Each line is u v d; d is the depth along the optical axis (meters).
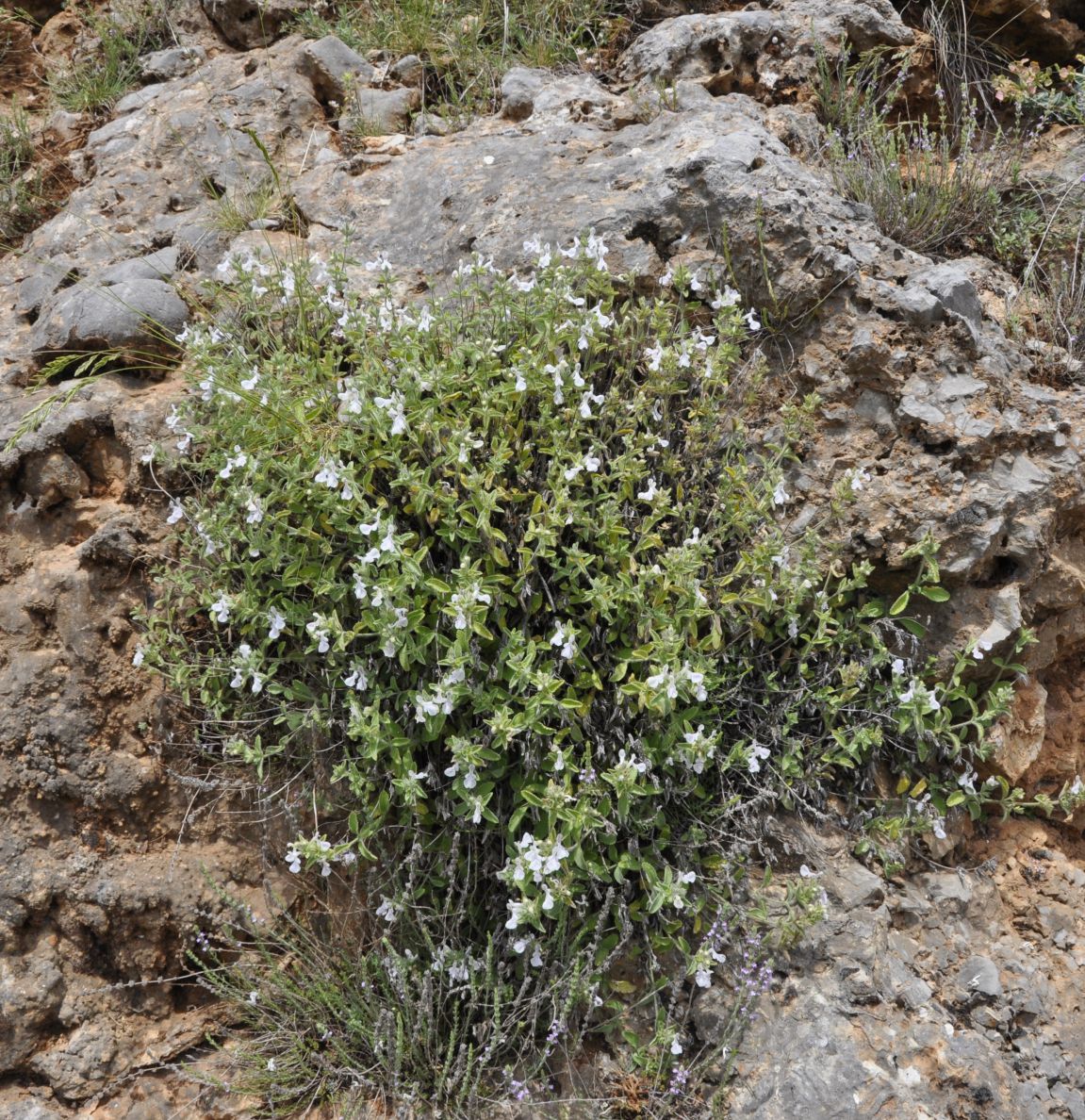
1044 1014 2.94
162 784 3.22
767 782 3.07
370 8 5.32
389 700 3.03
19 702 3.19
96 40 5.42
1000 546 3.29
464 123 4.63
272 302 3.70
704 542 3.03
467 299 3.60
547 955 2.84
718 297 3.39
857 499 3.31
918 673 3.28
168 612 3.23
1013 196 4.47
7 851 3.09
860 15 4.67
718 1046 2.81
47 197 4.73
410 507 3.06
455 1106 2.78
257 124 4.69
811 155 4.35
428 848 2.93
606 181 3.83
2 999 2.97
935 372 3.40
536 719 2.78
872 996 2.85
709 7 5.02
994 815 3.40
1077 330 3.91
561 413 3.12
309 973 3.01
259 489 3.13
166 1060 3.01
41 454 3.44
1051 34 5.04
